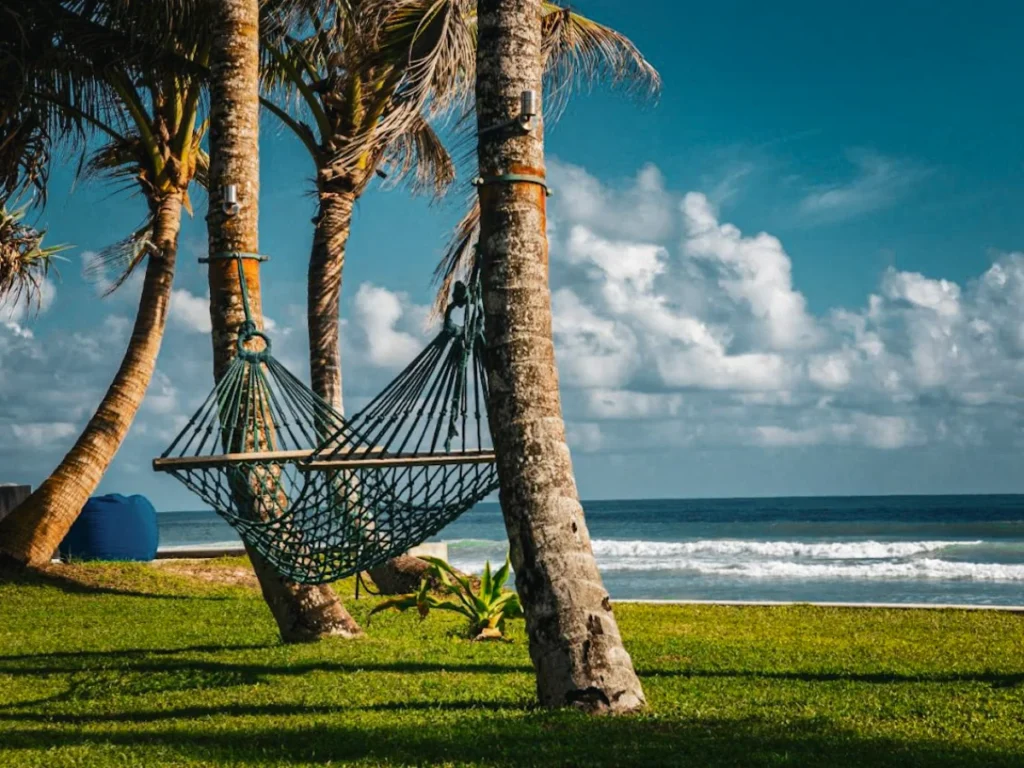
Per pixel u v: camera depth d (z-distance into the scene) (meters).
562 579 6.17
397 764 4.99
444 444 7.18
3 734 5.89
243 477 7.49
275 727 5.98
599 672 6.09
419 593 10.95
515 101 6.58
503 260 6.47
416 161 16.66
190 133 15.93
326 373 14.29
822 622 12.14
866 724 6.02
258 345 9.33
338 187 14.38
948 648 9.84
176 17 14.08
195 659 8.66
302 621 9.77
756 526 67.88
